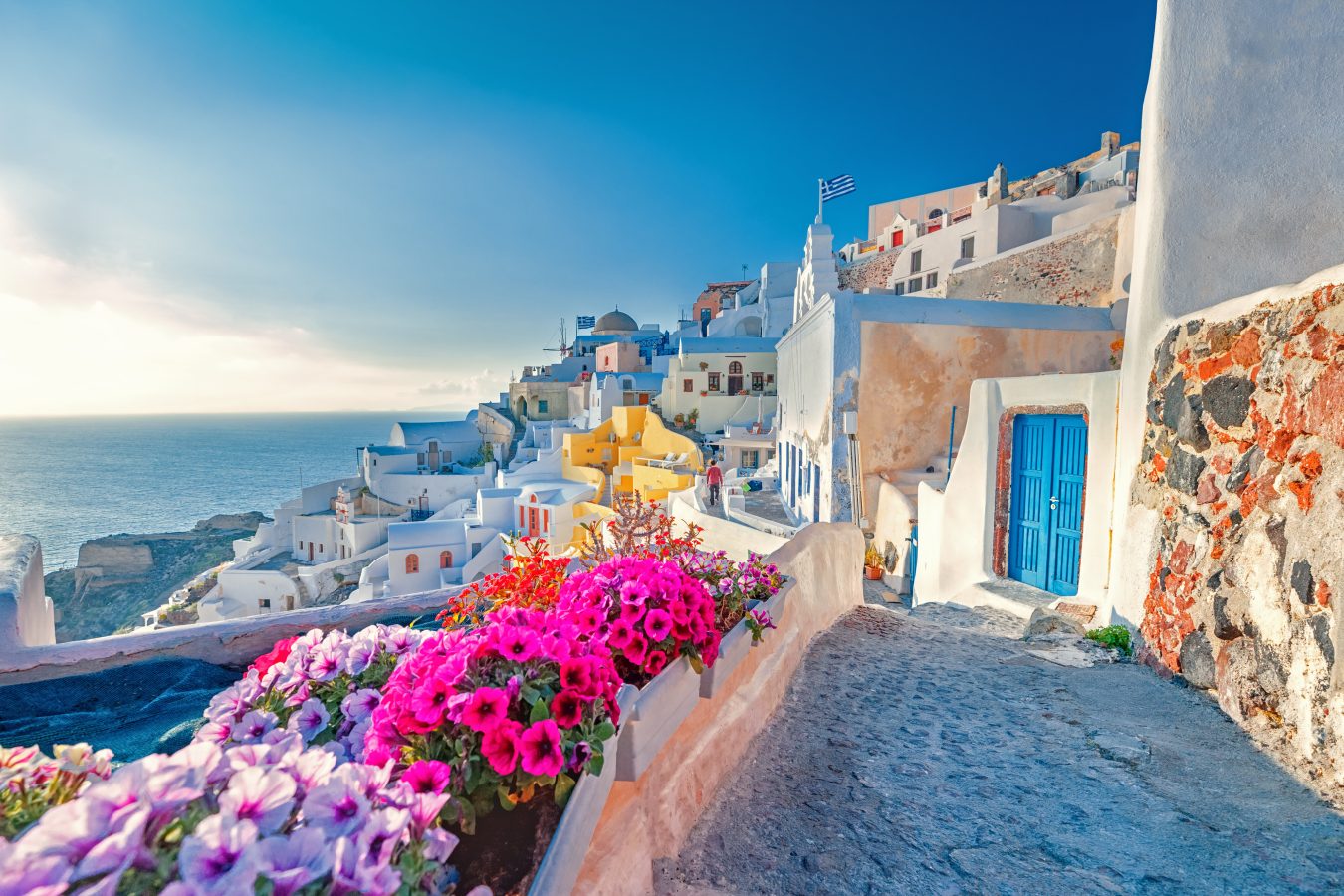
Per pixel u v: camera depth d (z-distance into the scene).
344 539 46.50
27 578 4.23
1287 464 3.73
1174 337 5.05
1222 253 4.79
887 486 12.04
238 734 2.05
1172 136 5.13
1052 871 2.70
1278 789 3.26
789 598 4.88
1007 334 12.91
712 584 3.59
